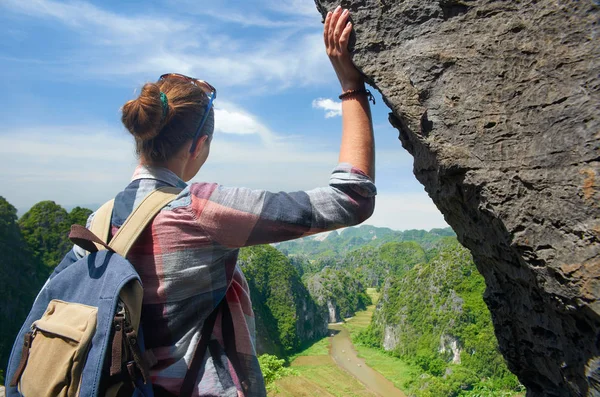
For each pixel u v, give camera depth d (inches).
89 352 50.1
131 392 51.5
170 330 56.1
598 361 66.3
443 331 2522.1
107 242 59.1
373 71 82.6
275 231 55.5
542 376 97.0
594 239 63.2
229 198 56.1
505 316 99.6
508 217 70.7
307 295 3548.2
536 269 69.0
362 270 6363.2
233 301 64.2
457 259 2955.2
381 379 2399.1
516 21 77.5
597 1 71.1
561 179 67.3
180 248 56.0
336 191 59.3
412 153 102.8
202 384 56.2
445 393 2018.9
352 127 73.2
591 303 62.3
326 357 2847.0
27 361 54.7
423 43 82.2
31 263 1900.8
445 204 97.3
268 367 559.5
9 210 2021.4
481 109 76.1
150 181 62.7
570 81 70.6
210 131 70.5
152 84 62.4
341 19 84.4
